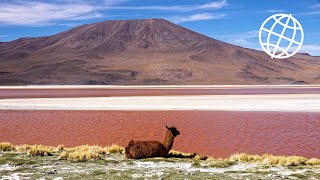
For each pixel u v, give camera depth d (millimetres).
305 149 21891
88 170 13016
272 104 55125
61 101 62188
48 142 24594
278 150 21672
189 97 74312
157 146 15797
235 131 29312
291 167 13852
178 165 14047
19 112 44469
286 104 55094
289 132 28797
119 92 103438
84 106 52000
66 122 35219
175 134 16328
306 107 49844
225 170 13180
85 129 30672
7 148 17703
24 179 11453
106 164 14219
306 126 32094
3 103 57156
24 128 31375
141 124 33625
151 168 13367
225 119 37219
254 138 26016
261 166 14023
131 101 62312
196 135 27453
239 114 41844
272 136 26953
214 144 23766
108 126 32438
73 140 25453
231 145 23344
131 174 12203
